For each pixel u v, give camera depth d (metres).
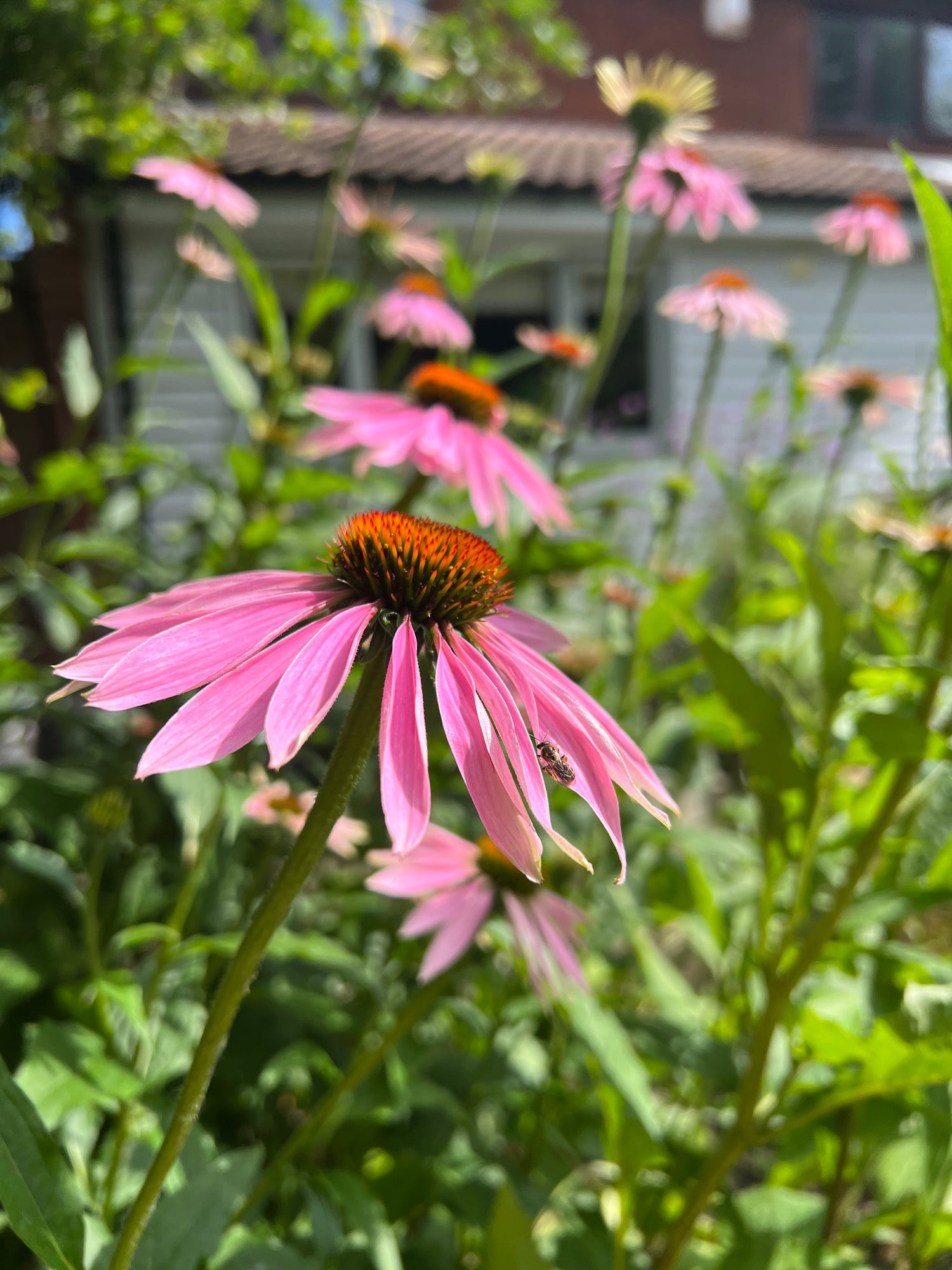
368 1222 0.25
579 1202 0.31
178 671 0.16
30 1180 0.16
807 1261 0.24
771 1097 0.29
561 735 0.17
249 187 1.10
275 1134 0.32
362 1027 0.33
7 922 0.32
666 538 0.51
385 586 0.17
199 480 0.44
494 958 0.37
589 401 0.42
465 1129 0.32
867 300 1.53
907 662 0.23
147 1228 0.18
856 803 0.29
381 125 1.54
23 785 0.33
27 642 0.48
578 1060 0.32
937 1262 0.31
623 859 0.15
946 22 2.17
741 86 2.05
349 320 0.58
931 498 0.41
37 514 0.49
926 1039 0.23
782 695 0.39
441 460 0.33
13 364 1.08
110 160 0.75
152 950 0.35
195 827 0.26
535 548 0.35
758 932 0.30
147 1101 0.24
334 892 0.39
